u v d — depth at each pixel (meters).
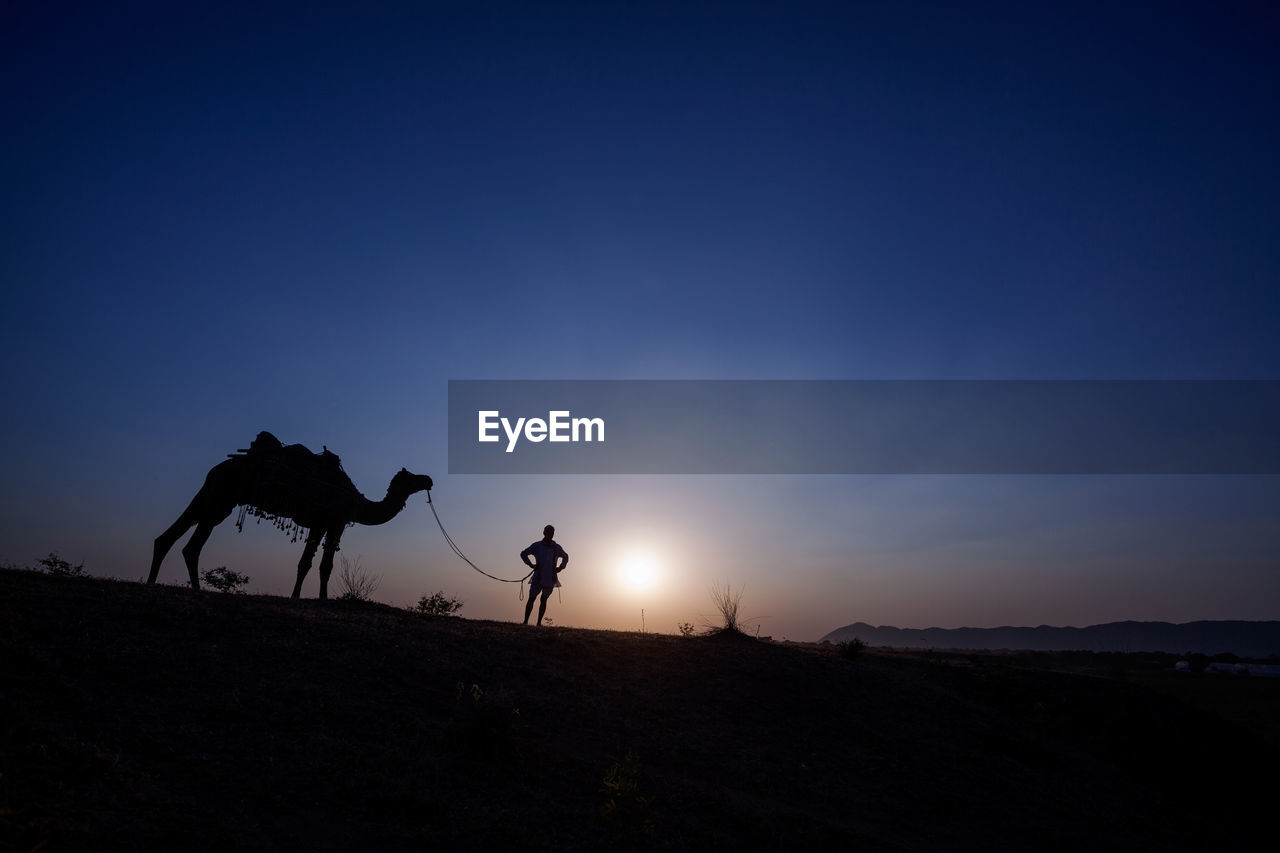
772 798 9.67
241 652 9.94
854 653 17.50
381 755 8.19
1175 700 17.89
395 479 17.64
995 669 18.08
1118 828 11.48
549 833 7.55
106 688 8.14
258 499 15.43
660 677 13.10
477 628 14.05
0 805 5.79
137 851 5.78
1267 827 13.45
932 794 10.93
